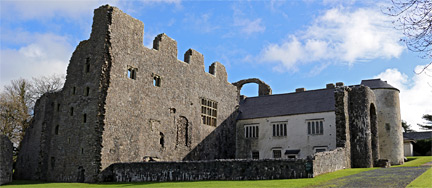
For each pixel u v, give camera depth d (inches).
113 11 1439.5
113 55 1406.3
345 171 1231.5
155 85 1594.5
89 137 1334.9
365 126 1572.3
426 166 1358.3
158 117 1569.9
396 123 2000.5
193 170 1163.9
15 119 1966.0
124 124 1405.0
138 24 1552.7
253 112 2114.9
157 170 1223.5
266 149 1961.1
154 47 1653.5
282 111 1989.4
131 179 1266.0
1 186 1182.3
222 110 2022.6
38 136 1652.3
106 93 1355.8
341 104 1534.2
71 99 1460.4
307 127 1855.3
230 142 2046.0
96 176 1280.8
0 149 1396.4
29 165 1665.8
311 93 2032.5
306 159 1045.8
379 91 2027.6
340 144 1488.7
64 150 1414.9
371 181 919.7
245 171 1096.2
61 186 1154.7
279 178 1056.8
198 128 1806.1
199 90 1855.3
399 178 951.6
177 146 1652.3
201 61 1915.6
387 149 1958.7
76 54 1512.1
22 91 2139.5
